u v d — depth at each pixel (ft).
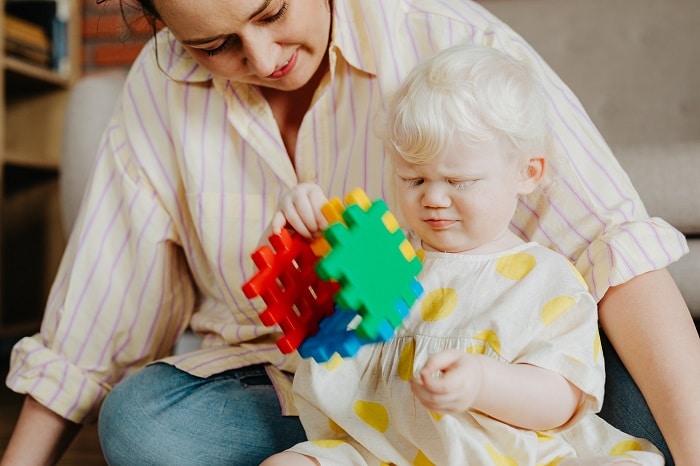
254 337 3.50
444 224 2.78
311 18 2.97
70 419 3.55
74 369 3.57
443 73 2.75
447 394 2.23
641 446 2.67
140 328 3.69
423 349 2.66
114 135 3.76
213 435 3.09
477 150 2.68
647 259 2.83
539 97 2.90
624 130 7.06
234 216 3.51
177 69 3.53
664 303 2.80
